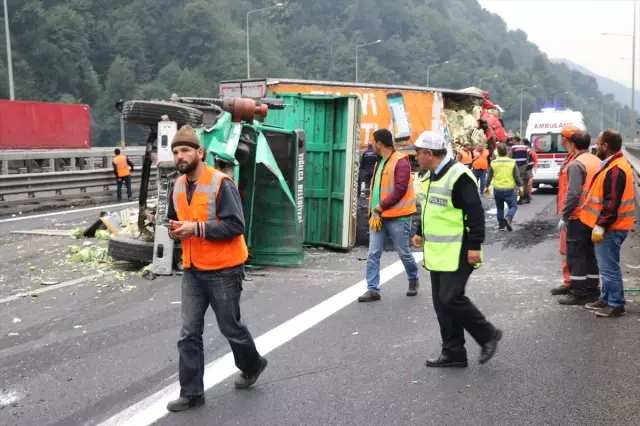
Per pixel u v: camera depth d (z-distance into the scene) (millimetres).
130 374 5551
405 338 6188
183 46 121750
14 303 8102
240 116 9102
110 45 115812
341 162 11156
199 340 4816
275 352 5926
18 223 15594
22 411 4895
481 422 4395
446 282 5246
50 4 115250
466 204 5160
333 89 18281
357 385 5094
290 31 162625
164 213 9078
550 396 4762
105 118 102812
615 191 6426
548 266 9562
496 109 28328
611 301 6684
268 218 9852
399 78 163500
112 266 9930
